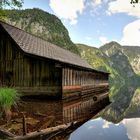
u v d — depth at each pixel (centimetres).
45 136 879
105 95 4059
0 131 792
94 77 4409
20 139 778
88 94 3750
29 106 1616
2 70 2442
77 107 1942
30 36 2966
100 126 1280
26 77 2364
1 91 1030
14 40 2231
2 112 1042
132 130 1234
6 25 2448
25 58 2372
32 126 1009
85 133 1064
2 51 2442
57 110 1568
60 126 990
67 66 2464
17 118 1139
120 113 2016
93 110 1950
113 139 988
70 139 926
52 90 2292
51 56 2661
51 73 2303
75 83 2864
